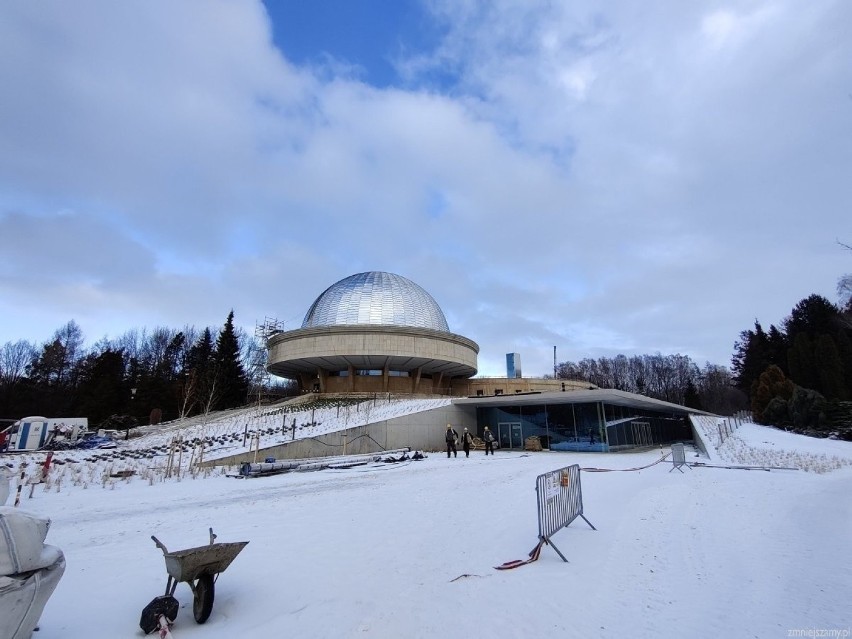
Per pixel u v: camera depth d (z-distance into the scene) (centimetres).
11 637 361
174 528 913
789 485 1438
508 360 6284
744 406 8288
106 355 5372
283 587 584
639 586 590
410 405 3391
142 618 456
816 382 4688
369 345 4456
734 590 576
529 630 464
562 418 3209
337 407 3484
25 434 3019
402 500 1199
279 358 4775
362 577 619
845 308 4938
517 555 724
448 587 583
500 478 1600
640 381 9319
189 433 3200
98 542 813
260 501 1215
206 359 5925
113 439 3344
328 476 1784
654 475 1698
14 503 1220
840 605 524
